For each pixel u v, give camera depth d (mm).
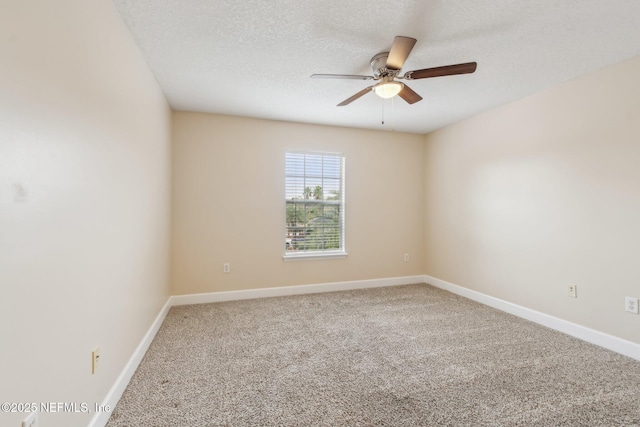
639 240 2182
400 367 2086
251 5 1688
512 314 3146
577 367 2080
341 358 2215
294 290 3910
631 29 1907
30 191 964
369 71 2490
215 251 3596
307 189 4039
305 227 4035
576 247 2584
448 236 4098
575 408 1650
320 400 1723
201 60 2297
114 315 1656
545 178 2842
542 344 2438
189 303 3486
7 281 865
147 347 2328
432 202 4414
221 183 3607
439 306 3418
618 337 2299
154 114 2549
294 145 3906
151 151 2451
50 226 1069
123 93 1788
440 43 2076
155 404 1676
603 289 2393
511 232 3189
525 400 1720
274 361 2166
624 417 1577
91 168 1377
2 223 846
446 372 2021
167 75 2537
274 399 1729
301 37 2010
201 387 1841
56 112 1104
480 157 3578
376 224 4328
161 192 2844
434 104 3266
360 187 4238
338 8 1720
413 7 1710
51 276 1076
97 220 1438
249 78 2617
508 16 1788
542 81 2672
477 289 3627
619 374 1988
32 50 969
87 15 1335
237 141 3662
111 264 1613
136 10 1715
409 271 4512
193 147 3506
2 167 844
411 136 4504
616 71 2318
